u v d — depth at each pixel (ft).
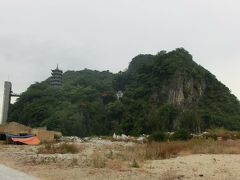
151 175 55.98
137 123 449.06
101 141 208.74
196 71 548.31
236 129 473.67
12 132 220.23
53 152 106.83
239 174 58.29
